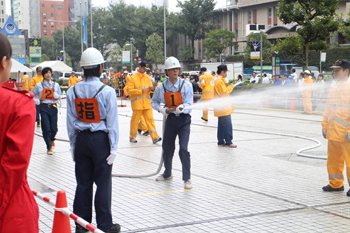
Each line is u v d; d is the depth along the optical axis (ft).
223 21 235.61
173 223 15.66
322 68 145.79
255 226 15.38
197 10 234.99
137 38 253.65
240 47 215.72
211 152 31.01
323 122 20.57
